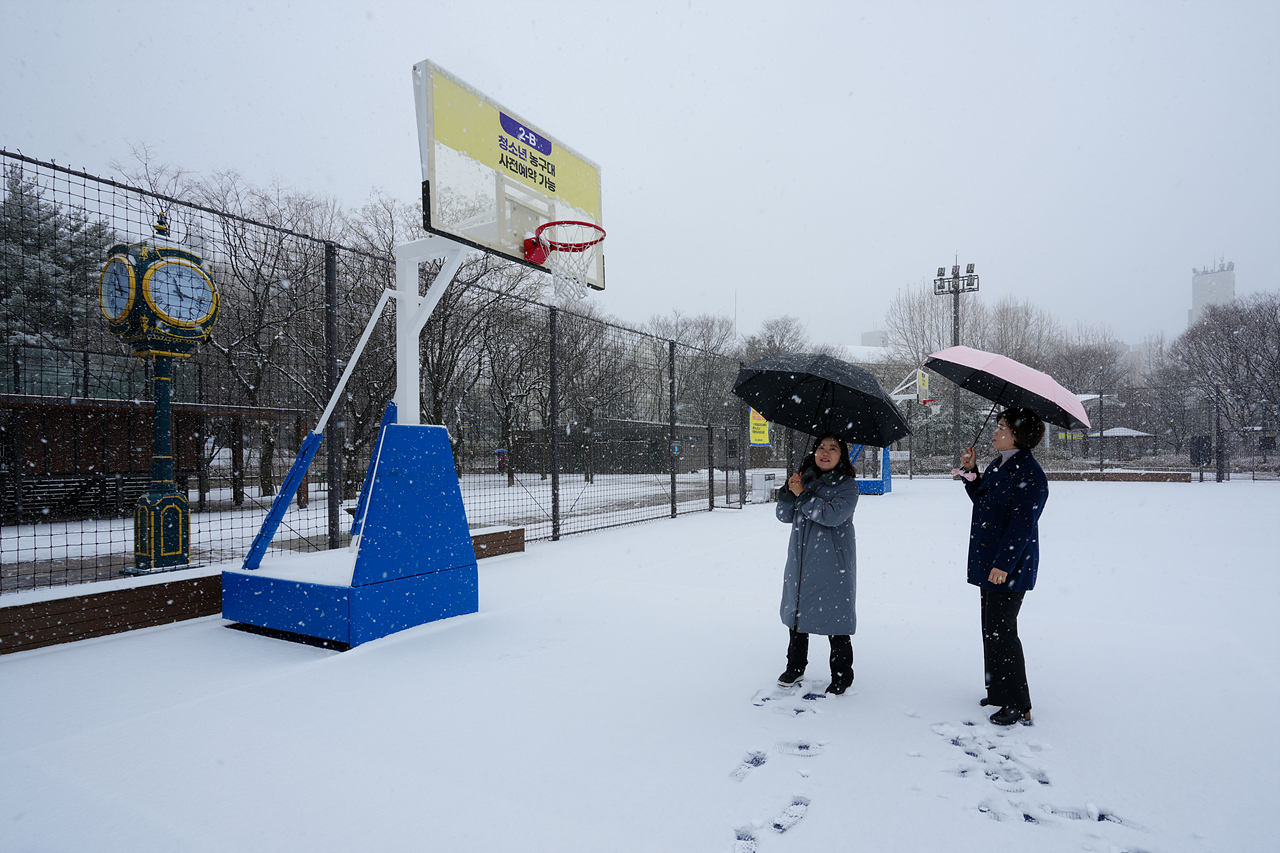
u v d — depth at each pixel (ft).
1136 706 11.57
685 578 23.11
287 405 60.23
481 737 10.34
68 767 9.39
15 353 38.06
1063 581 22.30
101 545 31.83
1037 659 14.19
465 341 72.13
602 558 27.48
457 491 18.04
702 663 13.99
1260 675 13.09
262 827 7.82
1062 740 10.22
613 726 10.75
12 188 16.80
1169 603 19.20
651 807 8.23
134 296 19.36
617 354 48.01
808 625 12.01
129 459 42.52
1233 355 127.95
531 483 75.61
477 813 8.10
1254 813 8.11
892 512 48.06
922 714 11.27
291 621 15.97
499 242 19.99
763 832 7.68
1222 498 55.72
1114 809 8.20
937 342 128.88
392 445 16.53
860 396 12.23
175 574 18.57
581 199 24.00
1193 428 120.57
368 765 9.41
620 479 78.54
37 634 15.21
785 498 12.54
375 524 15.84
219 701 11.90
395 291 18.56
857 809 8.20
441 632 16.31
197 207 18.97
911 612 18.38
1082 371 156.25
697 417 96.27
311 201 74.28
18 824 7.91
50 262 35.60
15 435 37.63
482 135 19.49
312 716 11.20
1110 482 79.46
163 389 20.11
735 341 176.04
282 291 51.49
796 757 9.66
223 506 48.65
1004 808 8.24
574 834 7.63
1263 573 23.62
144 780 9.00
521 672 13.42
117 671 13.64
